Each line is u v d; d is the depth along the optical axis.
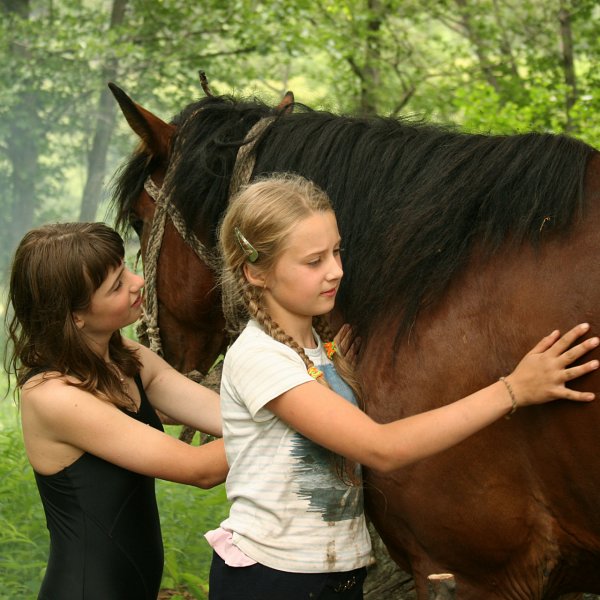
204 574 4.10
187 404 2.79
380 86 10.82
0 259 11.38
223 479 2.47
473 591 2.55
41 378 2.49
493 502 2.40
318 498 2.23
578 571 2.45
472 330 2.37
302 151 2.84
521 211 2.38
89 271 2.43
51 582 2.50
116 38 10.29
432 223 2.49
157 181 3.31
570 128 7.67
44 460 2.51
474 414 2.09
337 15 10.49
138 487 2.57
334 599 2.27
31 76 10.79
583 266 2.25
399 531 2.58
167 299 3.31
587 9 9.55
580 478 2.28
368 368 2.53
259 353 2.17
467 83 10.52
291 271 2.14
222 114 3.14
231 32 10.45
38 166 11.63
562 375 2.13
